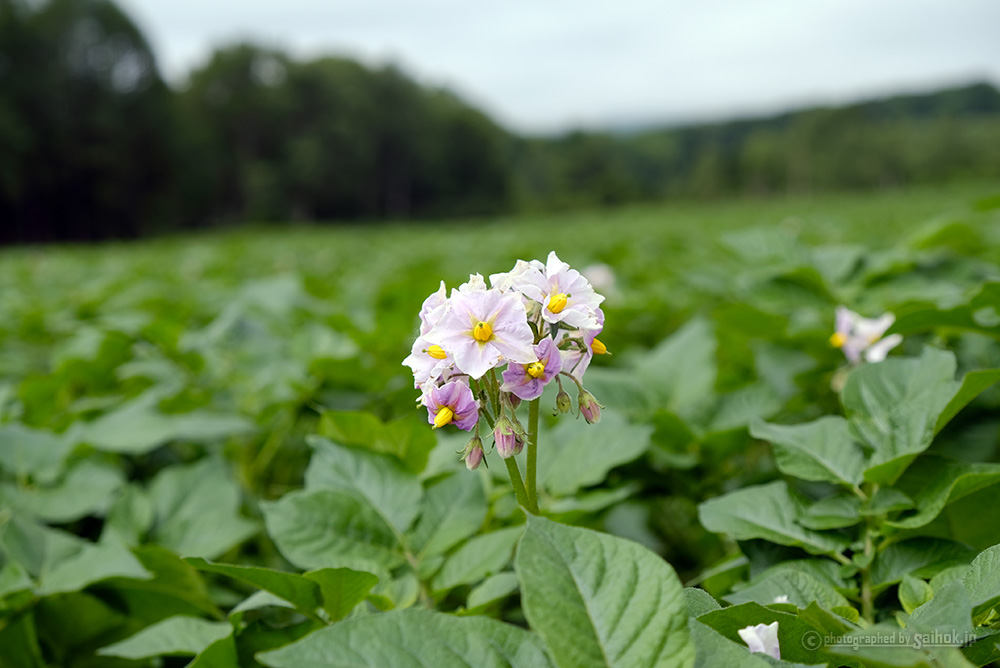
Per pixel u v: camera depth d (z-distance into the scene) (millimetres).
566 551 264
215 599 491
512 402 320
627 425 495
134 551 442
